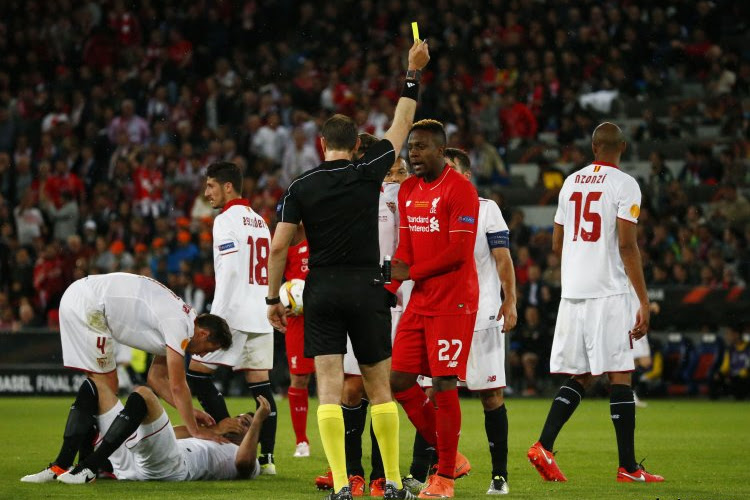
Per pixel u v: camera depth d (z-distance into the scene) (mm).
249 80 92375
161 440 26312
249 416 29422
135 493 24500
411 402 25000
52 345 66000
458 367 23797
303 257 33969
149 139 86438
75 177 80750
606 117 89438
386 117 82812
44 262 72312
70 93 91000
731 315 64625
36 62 95438
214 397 31938
